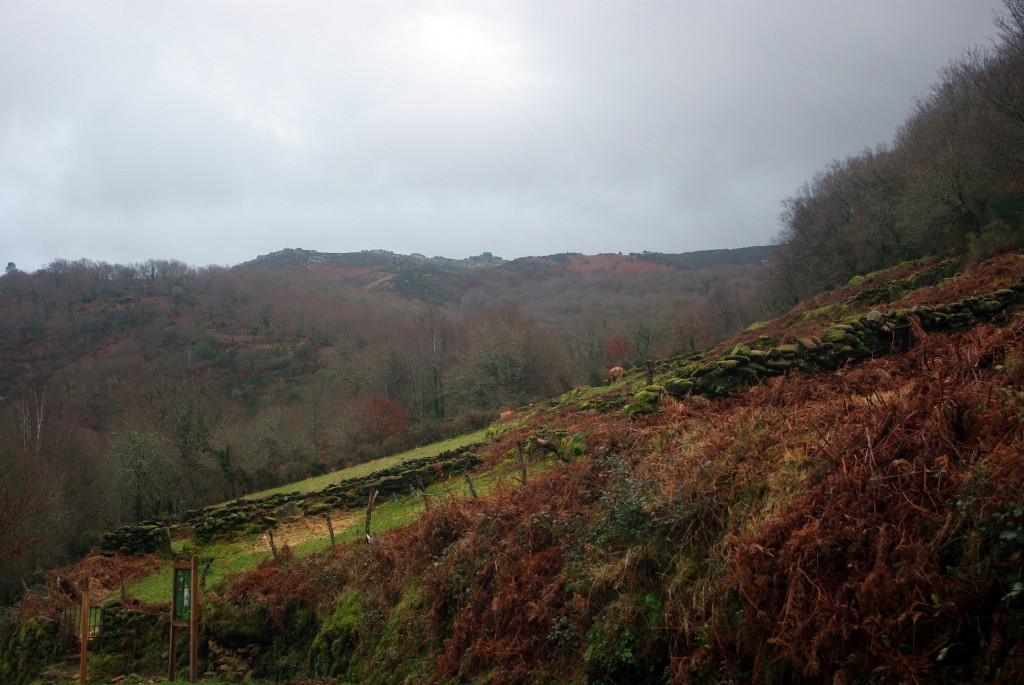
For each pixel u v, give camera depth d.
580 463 12.83
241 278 119.38
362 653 12.23
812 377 14.38
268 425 52.38
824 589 6.68
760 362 15.20
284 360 84.38
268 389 77.00
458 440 35.12
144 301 101.00
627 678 7.82
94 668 16.34
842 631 6.26
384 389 67.00
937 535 6.38
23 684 16.84
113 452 41.34
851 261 54.12
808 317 36.59
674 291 134.50
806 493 7.86
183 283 110.12
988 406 7.61
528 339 59.25
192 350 87.31
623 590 8.71
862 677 6.01
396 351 70.75
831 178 71.06
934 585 6.11
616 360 65.19
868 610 6.29
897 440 7.81
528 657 9.29
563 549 10.33
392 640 11.74
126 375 70.25
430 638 11.08
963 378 8.59
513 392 55.62
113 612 17.44
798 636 6.47
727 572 7.55
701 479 9.16
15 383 69.19
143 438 41.25
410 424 53.91
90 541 31.08
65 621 18.11
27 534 28.36
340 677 12.27
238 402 71.31
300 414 59.50
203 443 45.66
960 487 6.61
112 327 91.25
